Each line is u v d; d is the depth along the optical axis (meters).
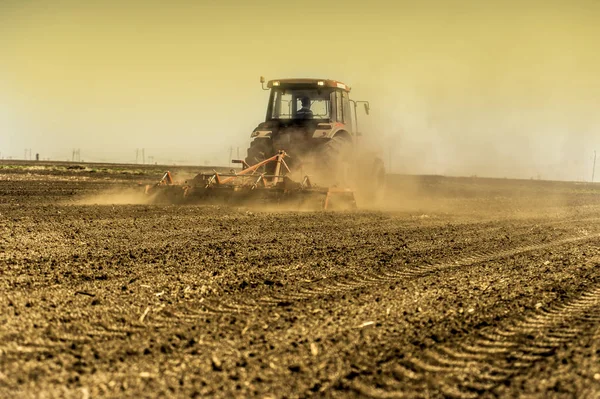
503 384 7.02
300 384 6.94
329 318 9.52
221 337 8.50
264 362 7.56
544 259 15.77
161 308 9.91
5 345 7.88
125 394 6.58
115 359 7.55
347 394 6.71
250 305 10.30
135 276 12.20
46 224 19.95
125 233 18.42
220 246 16.36
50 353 7.68
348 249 16.56
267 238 18.25
